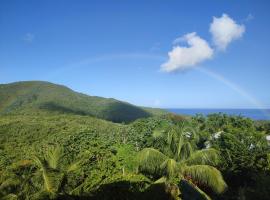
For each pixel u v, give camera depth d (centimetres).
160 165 1605
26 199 1423
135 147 2469
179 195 1552
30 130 5516
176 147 1856
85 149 2728
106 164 2155
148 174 1772
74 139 3822
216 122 3491
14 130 5497
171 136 1881
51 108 10369
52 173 1454
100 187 1562
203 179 1557
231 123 3278
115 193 1544
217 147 2547
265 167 2328
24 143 4719
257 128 3622
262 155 2452
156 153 1631
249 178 2320
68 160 1884
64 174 1494
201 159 1666
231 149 2453
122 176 1780
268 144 2731
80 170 1784
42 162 1543
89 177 1884
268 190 1728
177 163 1614
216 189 1543
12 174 1686
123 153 2327
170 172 1562
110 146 2756
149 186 1517
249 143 2625
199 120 3672
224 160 2361
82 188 1551
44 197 1305
